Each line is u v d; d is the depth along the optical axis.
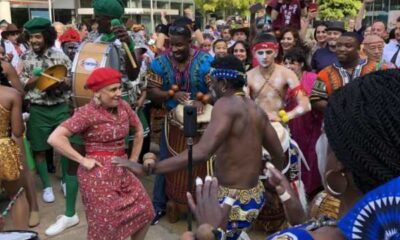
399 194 0.82
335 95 0.98
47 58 4.36
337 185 1.02
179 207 3.85
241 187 2.54
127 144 3.78
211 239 1.26
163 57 3.86
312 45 6.08
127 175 3.03
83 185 2.95
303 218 1.52
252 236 3.67
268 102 3.72
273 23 6.30
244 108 2.51
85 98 3.68
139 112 4.38
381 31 6.71
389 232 0.83
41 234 3.76
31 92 4.30
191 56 3.81
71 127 2.89
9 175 3.29
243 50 5.26
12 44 7.65
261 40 3.65
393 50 5.96
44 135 4.32
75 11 23.88
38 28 4.25
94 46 3.77
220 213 1.32
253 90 3.77
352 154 0.89
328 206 1.50
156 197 4.00
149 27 24.80
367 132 0.88
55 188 4.74
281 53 5.29
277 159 2.74
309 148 4.02
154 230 3.82
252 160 2.55
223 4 24.66
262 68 3.76
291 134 4.11
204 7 24.06
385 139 0.86
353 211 0.88
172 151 3.72
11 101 3.30
